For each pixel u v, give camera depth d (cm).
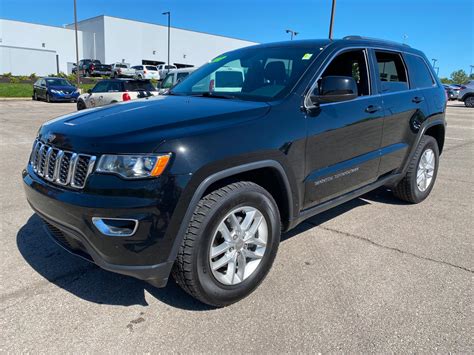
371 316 267
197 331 251
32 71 4528
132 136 242
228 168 256
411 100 439
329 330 252
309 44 367
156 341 241
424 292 296
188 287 255
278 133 287
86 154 244
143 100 348
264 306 277
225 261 268
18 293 290
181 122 260
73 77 4350
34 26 5759
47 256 346
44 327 252
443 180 637
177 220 238
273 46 389
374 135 387
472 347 238
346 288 300
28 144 882
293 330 252
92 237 238
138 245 233
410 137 448
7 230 398
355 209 480
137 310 272
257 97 324
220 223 258
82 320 260
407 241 388
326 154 331
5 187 542
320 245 375
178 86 406
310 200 328
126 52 6056
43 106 2062
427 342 242
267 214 285
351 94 308
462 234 407
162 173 233
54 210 257
